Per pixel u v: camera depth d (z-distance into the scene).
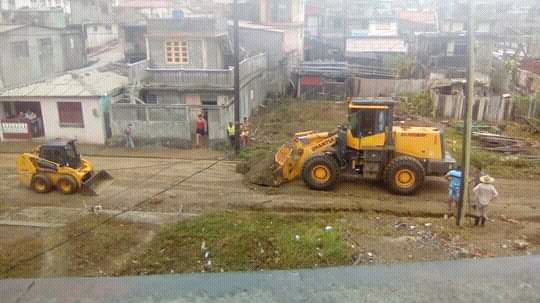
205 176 17.19
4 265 10.45
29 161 15.37
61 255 10.98
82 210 13.91
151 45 27.95
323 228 12.16
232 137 21.30
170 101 25.75
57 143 15.62
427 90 32.12
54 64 32.97
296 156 16.08
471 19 10.53
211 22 27.06
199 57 27.81
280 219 12.98
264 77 32.62
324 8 58.66
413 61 40.62
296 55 40.16
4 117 22.77
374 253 10.43
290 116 28.19
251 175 16.59
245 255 10.76
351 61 44.38
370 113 14.96
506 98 26.98
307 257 10.39
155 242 11.56
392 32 53.91
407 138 15.28
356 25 55.03
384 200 14.62
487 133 22.89
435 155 15.28
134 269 10.28
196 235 11.82
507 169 17.69
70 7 52.06
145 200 14.73
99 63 40.88
